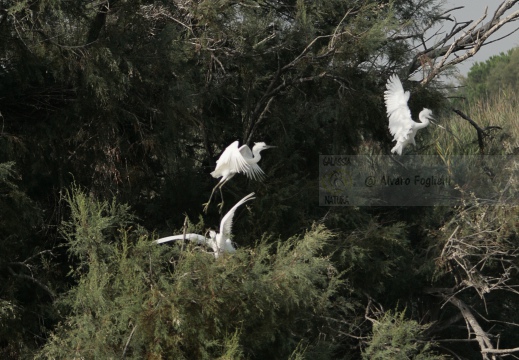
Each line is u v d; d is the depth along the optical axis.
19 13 14.69
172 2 16.88
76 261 15.36
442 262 16.33
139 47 15.66
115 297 12.24
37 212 14.20
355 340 15.56
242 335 12.57
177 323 11.60
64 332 12.60
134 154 16.36
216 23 16.25
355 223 17.05
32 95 15.41
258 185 16.72
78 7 15.13
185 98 15.96
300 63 16.59
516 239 16.69
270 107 17.56
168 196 16.89
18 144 14.66
